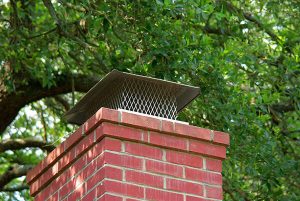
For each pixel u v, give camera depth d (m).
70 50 14.70
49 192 7.64
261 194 13.56
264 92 12.81
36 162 18.70
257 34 14.94
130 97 7.32
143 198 6.89
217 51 12.38
